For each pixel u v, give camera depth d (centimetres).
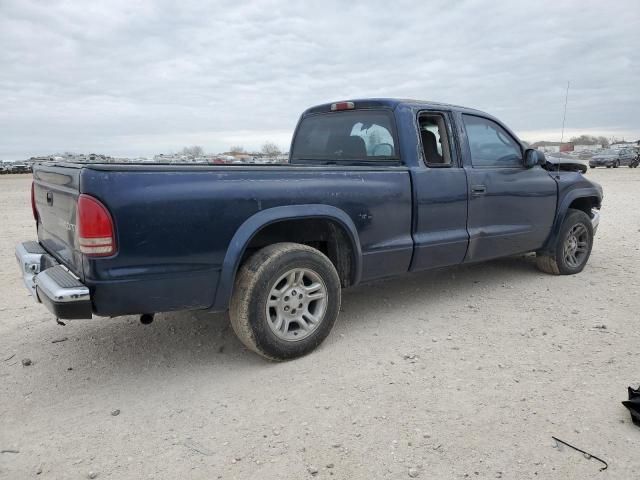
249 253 402
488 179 523
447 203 488
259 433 301
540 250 620
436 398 336
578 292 567
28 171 5553
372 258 438
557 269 632
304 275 399
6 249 870
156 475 266
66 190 340
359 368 382
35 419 322
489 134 546
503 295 560
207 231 347
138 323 486
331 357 402
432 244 477
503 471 263
